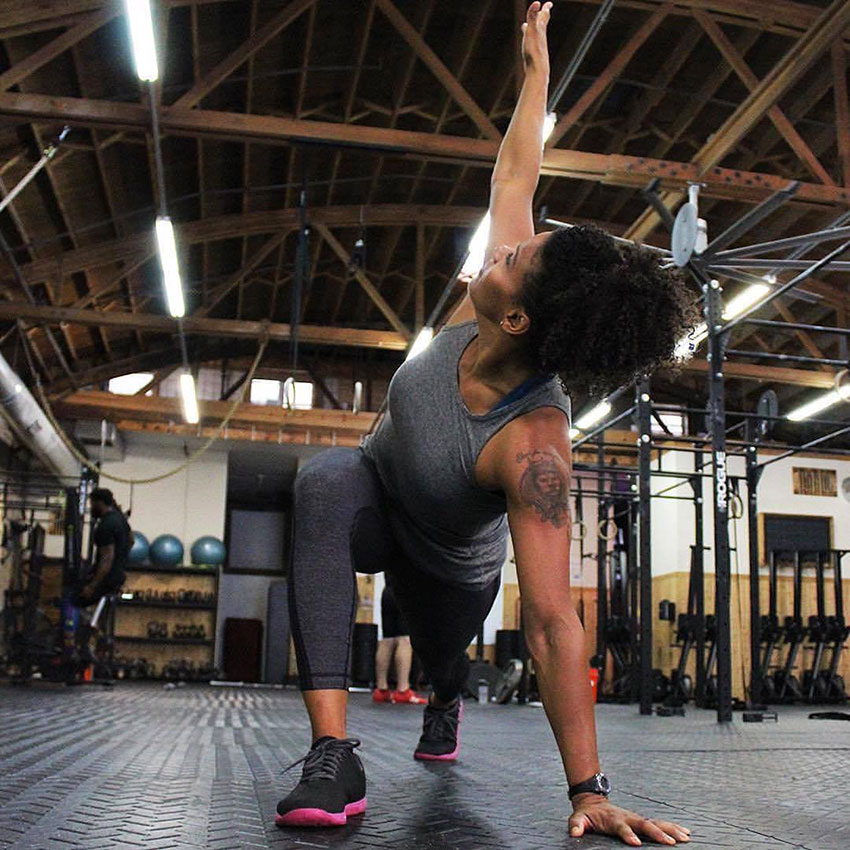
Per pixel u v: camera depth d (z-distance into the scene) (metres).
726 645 5.94
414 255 15.95
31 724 3.59
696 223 7.38
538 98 1.88
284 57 10.73
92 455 18.12
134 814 1.35
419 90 11.74
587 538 18.12
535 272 1.29
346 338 14.37
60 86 9.88
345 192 13.74
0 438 15.40
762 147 11.70
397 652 8.23
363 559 1.69
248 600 21.20
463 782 1.86
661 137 12.12
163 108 8.94
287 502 22.59
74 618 10.70
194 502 18.75
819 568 13.21
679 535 16.33
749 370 14.90
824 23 7.35
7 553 13.52
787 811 1.50
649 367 1.31
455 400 1.48
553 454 1.39
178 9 9.23
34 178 11.08
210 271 15.40
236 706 6.21
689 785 1.89
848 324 13.80
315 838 1.21
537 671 1.33
